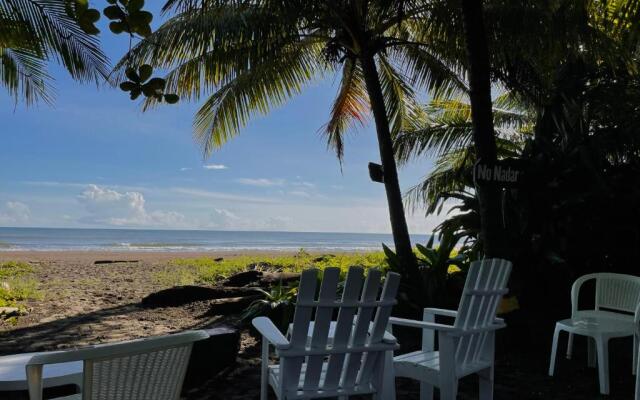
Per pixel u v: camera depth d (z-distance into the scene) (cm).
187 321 639
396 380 398
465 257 602
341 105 866
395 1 554
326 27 652
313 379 247
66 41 445
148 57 604
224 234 10219
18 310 672
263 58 651
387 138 627
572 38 563
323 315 241
